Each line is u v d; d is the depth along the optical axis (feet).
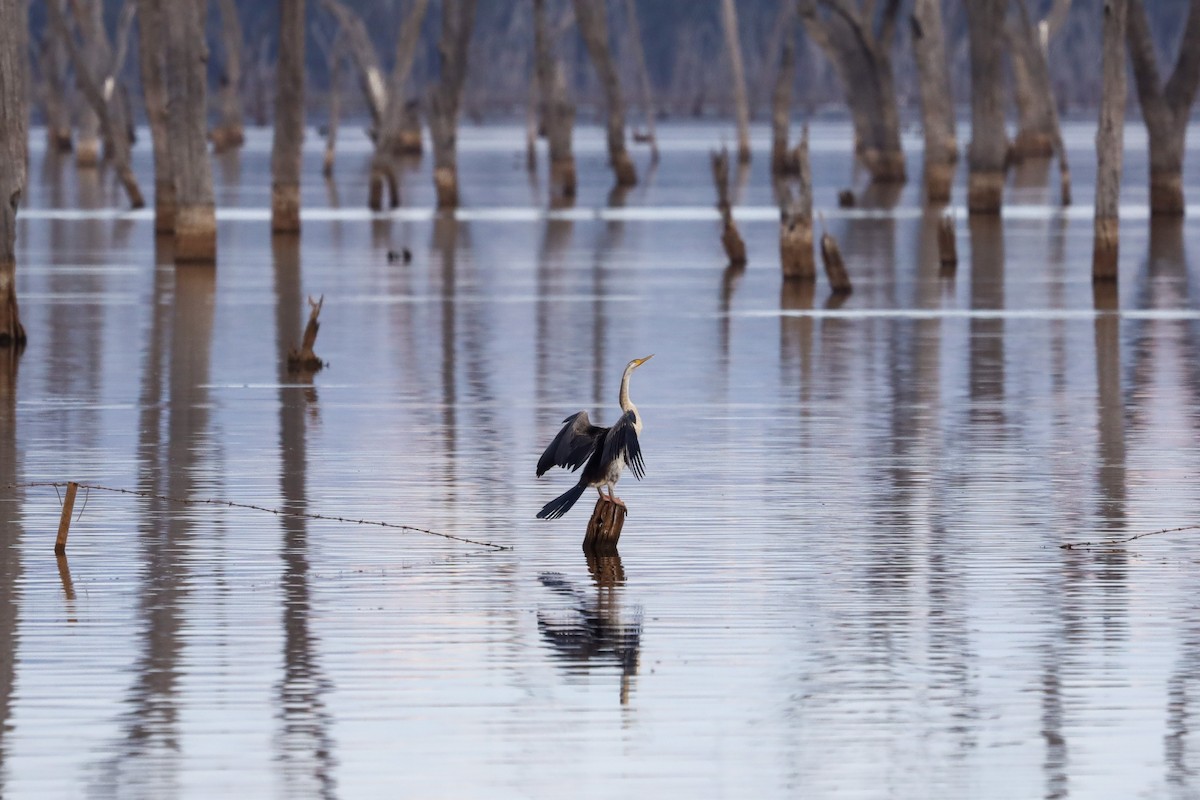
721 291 378.94
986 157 580.30
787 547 154.92
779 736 108.17
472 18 627.87
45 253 459.32
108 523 164.25
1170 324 319.88
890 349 288.92
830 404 235.40
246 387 250.37
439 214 617.62
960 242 491.72
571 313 339.77
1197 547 154.51
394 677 118.52
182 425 219.00
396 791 100.17
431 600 137.69
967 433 213.05
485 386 251.60
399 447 203.92
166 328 314.76
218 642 126.11
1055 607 135.13
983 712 112.06
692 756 105.19
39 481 183.42
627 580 143.64
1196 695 114.93
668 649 124.88
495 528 162.91
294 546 155.43
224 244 490.90
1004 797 99.35
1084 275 406.00
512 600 137.69
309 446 204.54
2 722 109.70
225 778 101.65
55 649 123.95
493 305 353.31
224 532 160.86
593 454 145.79
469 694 115.55
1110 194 376.68
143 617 132.26
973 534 159.84
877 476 187.11
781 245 397.60
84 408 231.71
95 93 618.03
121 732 108.27
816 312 339.98
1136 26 552.82
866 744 107.04
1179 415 225.56
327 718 111.04
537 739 107.65
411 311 343.05
